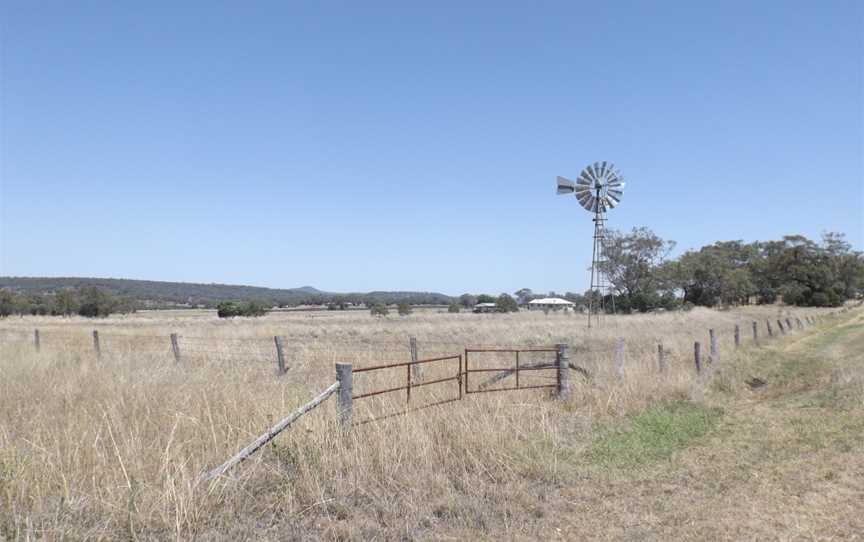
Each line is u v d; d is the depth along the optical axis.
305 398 8.17
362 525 5.00
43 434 6.80
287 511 5.24
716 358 16.69
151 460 6.10
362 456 6.35
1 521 4.66
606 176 42.56
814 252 95.94
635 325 35.41
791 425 8.89
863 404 9.74
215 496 5.32
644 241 71.88
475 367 14.43
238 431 6.91
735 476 6.49
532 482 6.26
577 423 9.08
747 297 99.19
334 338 28.12
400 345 24.31
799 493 5.86
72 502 5.01
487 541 4.76
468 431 7.17
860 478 6.23
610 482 6.32
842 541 4.70
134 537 4.55
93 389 9.88
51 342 22.64
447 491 5.72
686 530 4.99
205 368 12.60
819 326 39.06
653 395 11.16
